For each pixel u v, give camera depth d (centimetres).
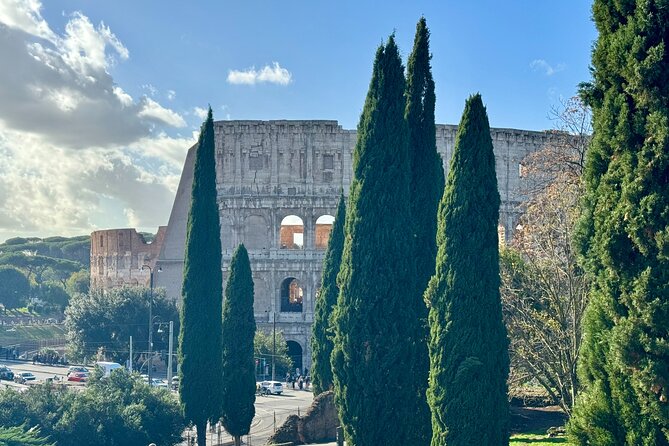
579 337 5000
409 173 4022
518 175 13775
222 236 13575
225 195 13575
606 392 2653
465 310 3378
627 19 2625
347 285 3934
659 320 2481
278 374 12888
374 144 3953
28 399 5756
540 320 5291
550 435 5475
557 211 5612
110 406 5834
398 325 3869
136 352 12975
